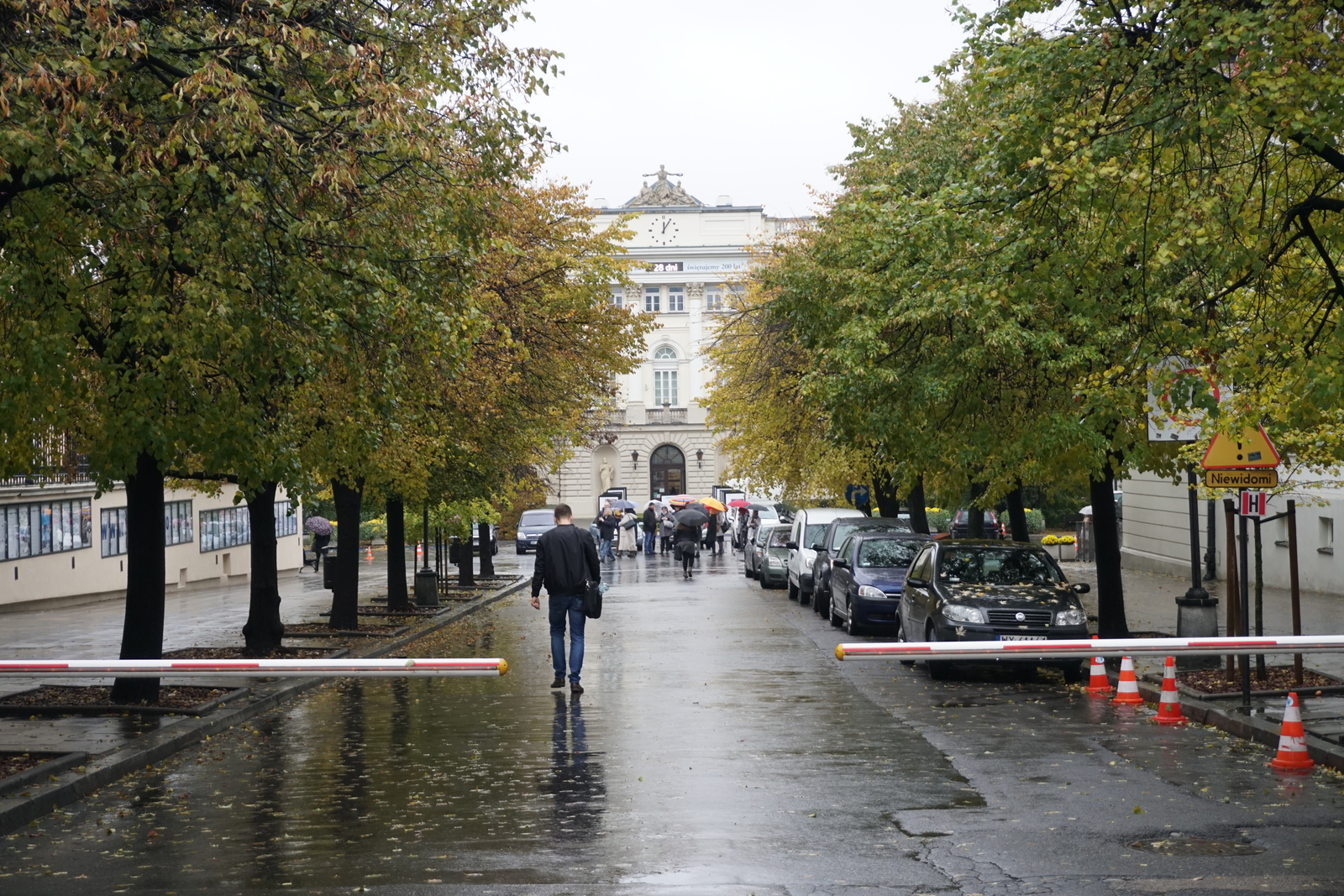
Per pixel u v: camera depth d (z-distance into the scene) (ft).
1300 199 36.58
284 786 33.30
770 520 186.80
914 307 56.24
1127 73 34.35
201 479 61.21
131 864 25.55
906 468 65.67
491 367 71.92
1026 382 57.72
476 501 111.24
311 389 45.34
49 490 107.96
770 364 105.60
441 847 26.35
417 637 75.20
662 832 27.40
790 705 47.01
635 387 311.88
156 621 46.39
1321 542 87.35
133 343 39.40
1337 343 31.99
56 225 36.01
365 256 41.83
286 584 136.98
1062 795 30.78
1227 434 33.96
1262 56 30.89
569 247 83.25
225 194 38.06
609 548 162.50
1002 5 36.88
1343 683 46.37
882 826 27.76
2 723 41.91
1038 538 182.80
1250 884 22.98
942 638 53.11
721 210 312.91
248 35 36.04
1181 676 49.78
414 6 41.50
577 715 44.86
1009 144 35.96
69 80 31.91
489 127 44.73
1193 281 44.29
